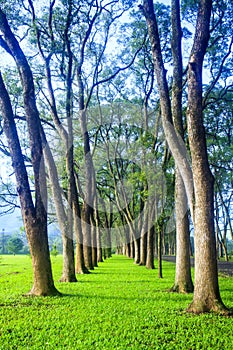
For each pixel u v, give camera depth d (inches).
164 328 308.7
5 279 747.4
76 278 723.4
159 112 860.0
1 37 515.5
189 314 358.6
